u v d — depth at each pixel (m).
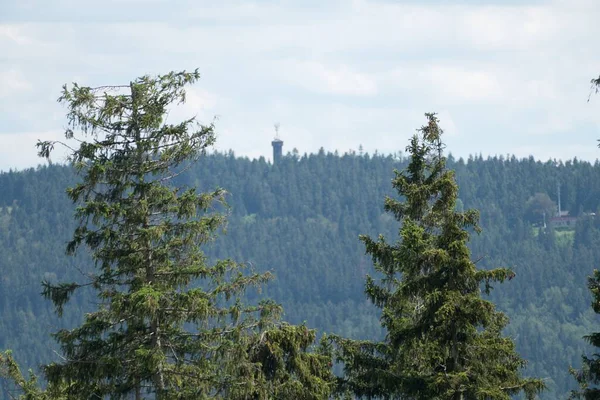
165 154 73.62
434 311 73.75
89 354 72.00
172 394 71.19
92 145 72.62
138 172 73.06
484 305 71.94
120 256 72.06
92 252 72.75
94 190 72.75
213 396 71.19
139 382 72.50
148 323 73.62
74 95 72.56
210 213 73.94
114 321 72.62
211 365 72.19
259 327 72.44
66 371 70.75
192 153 73.81
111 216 71.69
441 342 74.06
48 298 71.62
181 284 72.69
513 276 72.69
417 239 73.12
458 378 71.69
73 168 73.00
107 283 72.50
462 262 72.38
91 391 72.62
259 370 71.44
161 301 71.19
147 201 72.38
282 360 72.94
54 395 73.88
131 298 69.06
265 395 71.06
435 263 72.12
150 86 73.88
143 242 70.94
